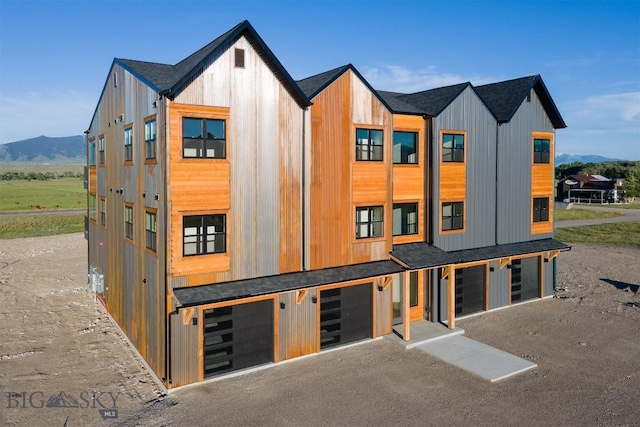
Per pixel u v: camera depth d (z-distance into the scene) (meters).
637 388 14.44
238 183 15.29
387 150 18.88
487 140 22.55
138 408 13.23
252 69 15.43
